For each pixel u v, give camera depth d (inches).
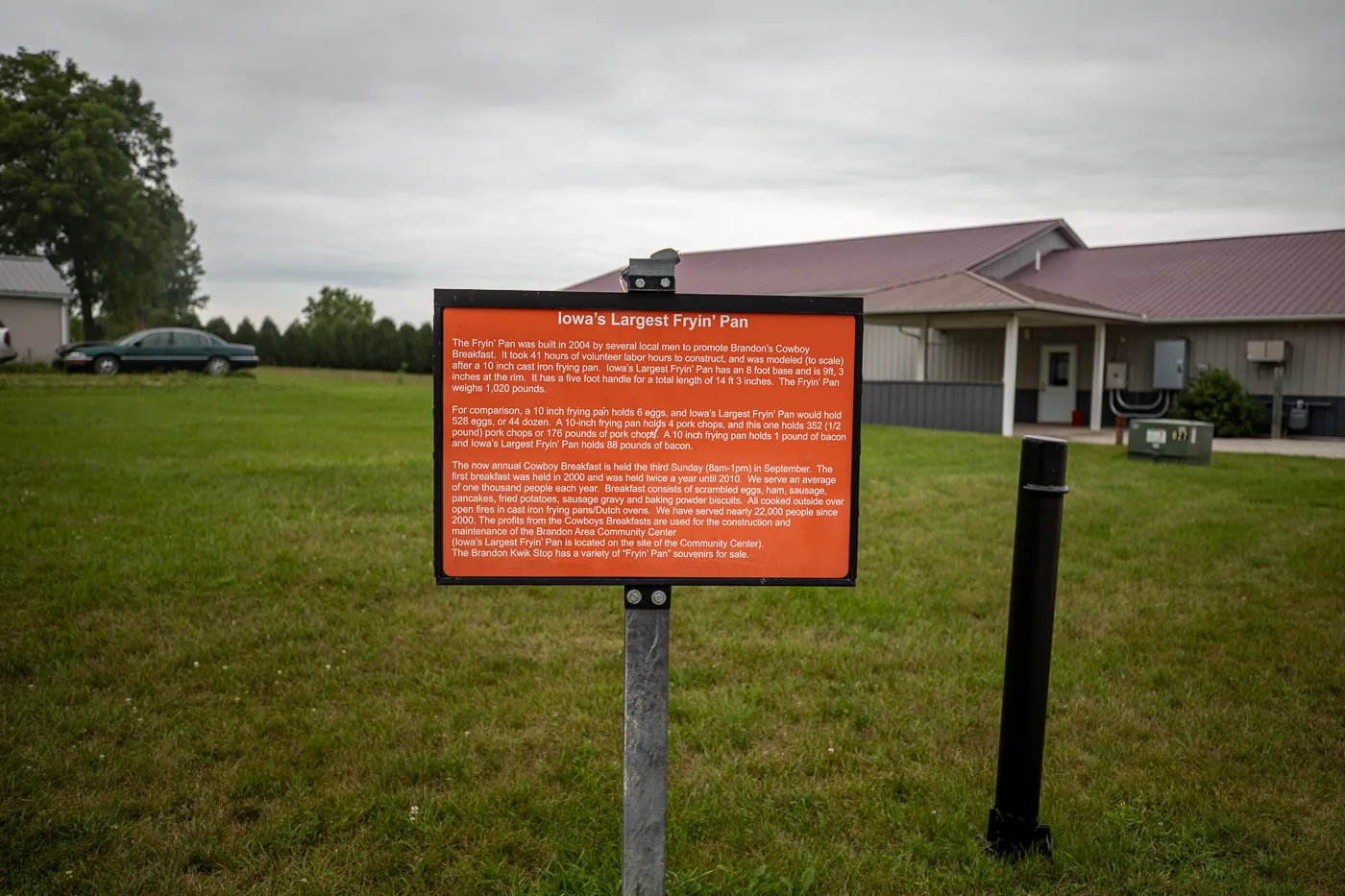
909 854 120.8
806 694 174.7
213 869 116.8
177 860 117.0
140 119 2263.8
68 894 109.6
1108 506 373.1
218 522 305.9
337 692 171.9
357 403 916.0
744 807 132.5
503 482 99.6
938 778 141.3
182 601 221.1
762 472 101.2
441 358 97.8
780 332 99.8
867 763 147.1
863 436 700.0
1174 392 872.3
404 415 790.5
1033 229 1096.8
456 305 97.3
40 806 127.6
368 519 321.1
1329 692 177.5
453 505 99.4
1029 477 115.9
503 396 98.6
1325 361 795.4
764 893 112.6
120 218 2025.1
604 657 192.7
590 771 142.3
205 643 193.5
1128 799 136.3
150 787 134.8
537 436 99.2
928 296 802.2
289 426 663.8
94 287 2128.4
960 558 281.6
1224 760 148.6
